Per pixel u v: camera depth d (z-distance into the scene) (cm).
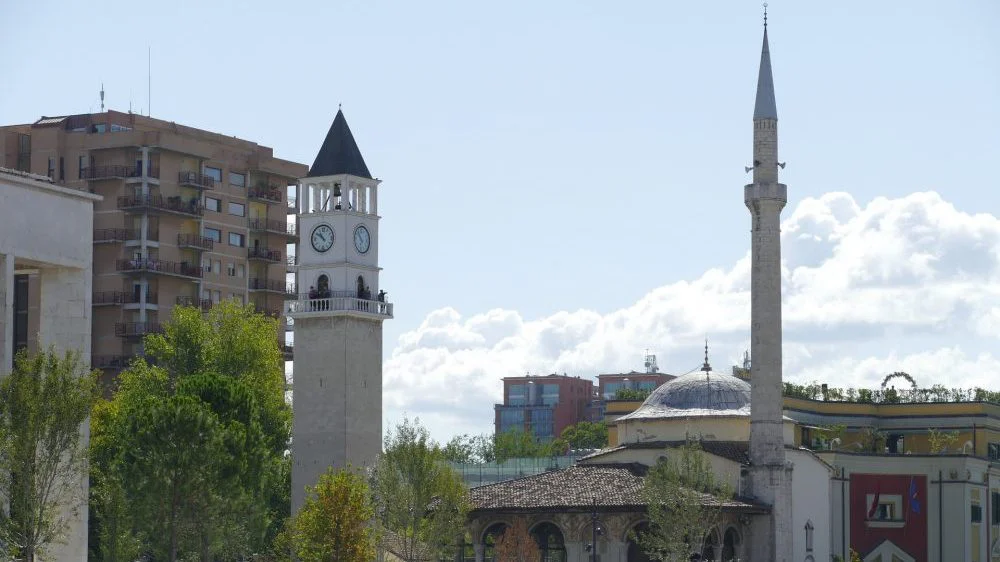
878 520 16838
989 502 17575
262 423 16950
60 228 10769
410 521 13812
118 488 13038
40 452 9919
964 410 19312
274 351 18650
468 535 14512
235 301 19225
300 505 16250
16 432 9700
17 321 18488
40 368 9900
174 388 16612
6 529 9606
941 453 17575
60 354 10850
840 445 18750
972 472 17100
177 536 12431
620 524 14050
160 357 18100
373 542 13238
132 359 19312
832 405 19388
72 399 9900
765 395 14988
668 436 15775
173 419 12431
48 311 10938
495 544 14162
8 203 10375
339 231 16525
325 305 16388
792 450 15550
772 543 14788
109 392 19950
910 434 19525
